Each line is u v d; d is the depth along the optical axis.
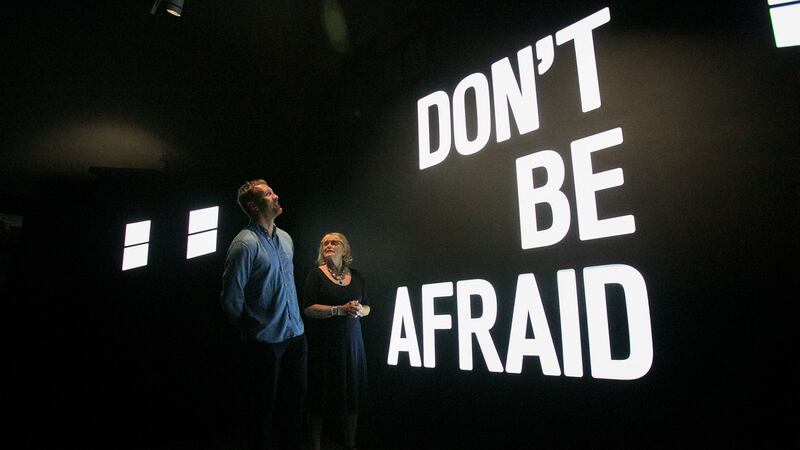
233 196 4.34
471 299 2.14
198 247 4.13
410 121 2.73
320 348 2.15
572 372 1.67
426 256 2.45
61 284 3.95
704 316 1.38
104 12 3.76
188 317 3.94
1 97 3.85
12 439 2.96
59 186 4.11
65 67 3.97
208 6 3.62
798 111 1.27
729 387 1.30
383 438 2.50
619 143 1.64
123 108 4.25
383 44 3.08
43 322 3.85
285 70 4.06
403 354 2.47
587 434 1.61
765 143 1.32
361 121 3.20
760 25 1.38
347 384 2.12
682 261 1.44
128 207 4.16
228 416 3.64
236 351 3.85
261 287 1.72
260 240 1.80
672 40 1.57
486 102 2.22
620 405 1.54
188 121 4.50
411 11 2.82
